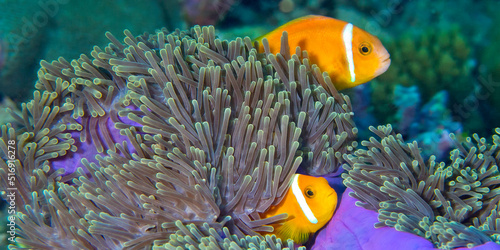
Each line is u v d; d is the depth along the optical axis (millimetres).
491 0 534
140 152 287
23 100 406
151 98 292
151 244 276
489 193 282
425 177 286
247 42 313
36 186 294
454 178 288
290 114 300
